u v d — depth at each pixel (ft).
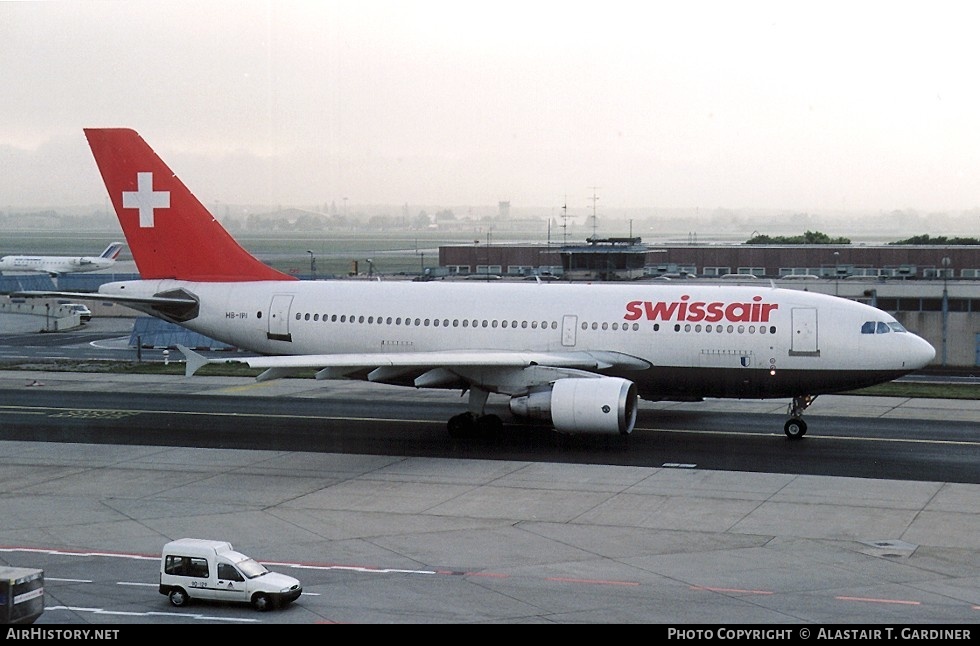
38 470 156.15
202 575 96.43
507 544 117.80
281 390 234.17
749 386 177.47
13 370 268.62
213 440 178.19
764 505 134.72
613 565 109.81
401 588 101.91
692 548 116.16
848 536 120.88
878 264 475.31
